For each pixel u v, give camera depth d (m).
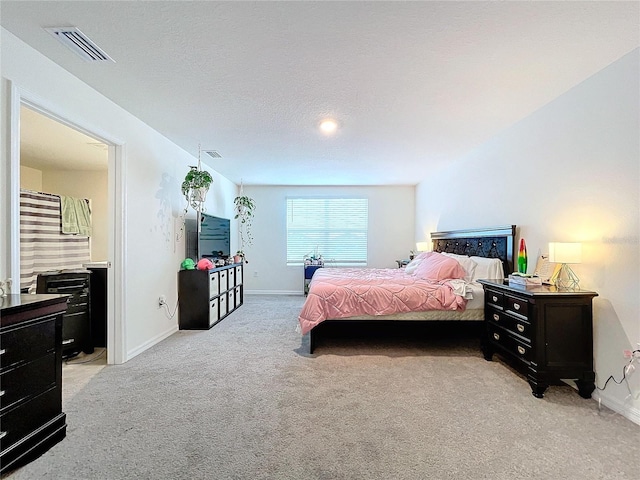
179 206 4.05
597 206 2.27
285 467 1.55
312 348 3.18
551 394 2.31
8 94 1.80
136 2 1.53
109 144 2.80
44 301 1.68
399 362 2.93
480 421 1.96
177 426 1.89
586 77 2.31
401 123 3.19
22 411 1.58
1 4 1.55
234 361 2.95
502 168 3.47
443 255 4.00
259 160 4.66
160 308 3.59
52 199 4.20
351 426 1.90
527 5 1.56
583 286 2.39
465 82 2.35
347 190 6.80
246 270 6.84
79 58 2.04
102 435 1.80
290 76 2.26
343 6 1.56
